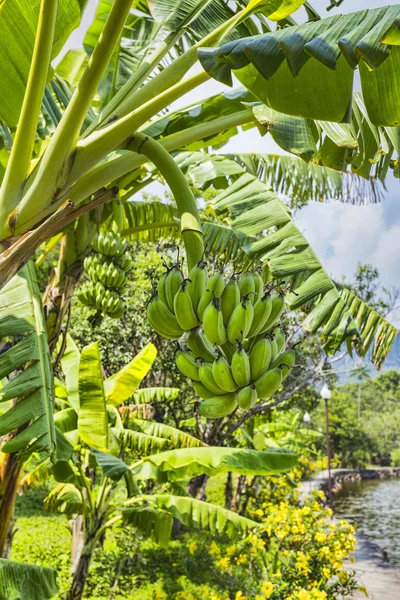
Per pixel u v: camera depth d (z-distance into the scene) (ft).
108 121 6.73
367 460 124.06
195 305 5.31
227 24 6.47
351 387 176.14
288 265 9.95
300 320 27.71
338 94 5.07
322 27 4.60
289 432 38.42
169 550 28.55
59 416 16.31
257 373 5.10
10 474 10.56
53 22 5.61
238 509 33.12
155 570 25.16
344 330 10.00
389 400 171.32
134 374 16.17
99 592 22.08
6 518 10.64
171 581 23.85
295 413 46.65
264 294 5.35
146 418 19.58
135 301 26.71
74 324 27.66
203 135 7.46
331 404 115.85
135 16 9.80
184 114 9.92
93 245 12.11
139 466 16.89
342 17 4.66
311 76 5.13
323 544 23.54
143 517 16.37
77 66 13.26
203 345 5.42
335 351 10.03
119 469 13.78
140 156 6.84
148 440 16.53
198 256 5.50
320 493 30.35
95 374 13.42
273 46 4.40
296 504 32.14
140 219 15.80
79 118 6.03
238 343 4.98
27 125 6.11
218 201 11.30
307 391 42.57
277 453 15.51
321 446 83.97
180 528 34.19
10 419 6.89
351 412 120.26
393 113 5.09
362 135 7.97
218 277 5.28
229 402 5.14
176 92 5.97
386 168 9.37
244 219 10.79
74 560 22.26
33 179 6.50
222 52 4.61
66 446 13.01
